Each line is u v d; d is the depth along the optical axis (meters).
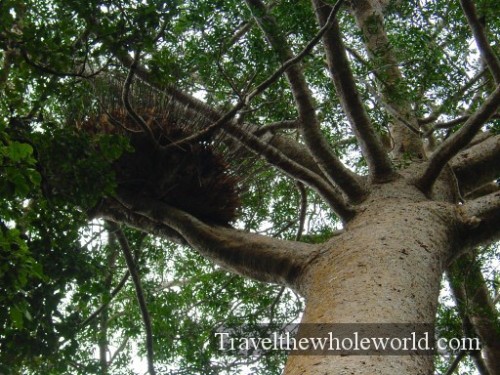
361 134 5.60
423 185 5.50
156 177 5.69
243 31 6.37
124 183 5.71
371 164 5.61
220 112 5.88
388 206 5.03
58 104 5.86
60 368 5.39
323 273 4.28
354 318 3.40
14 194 4.03
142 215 5.82
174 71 5.37
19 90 4.52
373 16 7.20
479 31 6.06
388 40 7.55
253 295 8.43
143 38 4.45
